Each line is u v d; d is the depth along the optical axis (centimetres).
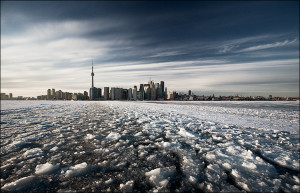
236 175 220
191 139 411
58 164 254
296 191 184
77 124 640
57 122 676
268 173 227
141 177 215
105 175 220
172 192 181
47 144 357
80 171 227
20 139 401
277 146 351
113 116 909
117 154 298
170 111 1229
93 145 355
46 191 183
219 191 184
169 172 225
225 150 323
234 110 1352
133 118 822
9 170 235
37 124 639
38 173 223
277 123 657
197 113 1075
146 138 421
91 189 186
